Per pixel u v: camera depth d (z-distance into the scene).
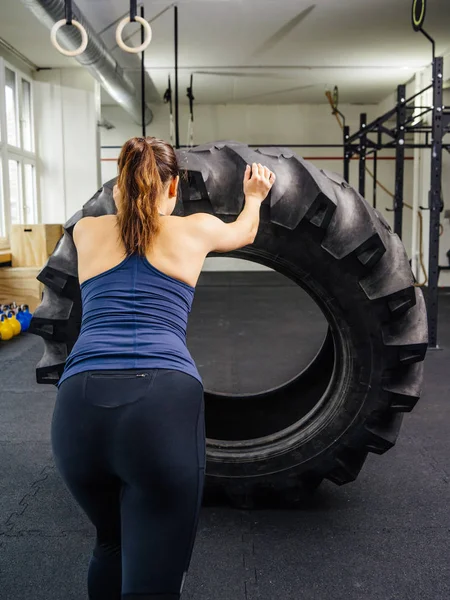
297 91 11.34
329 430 2.07
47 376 2.06
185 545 1.17
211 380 4.06
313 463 2.09
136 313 1.25
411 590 1.69
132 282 1.28
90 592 1.33
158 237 1.33
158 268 1.30
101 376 1.19
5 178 7.84
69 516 2.13
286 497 2.15
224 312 6.99
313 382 2.65
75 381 1.21
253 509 2.17
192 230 1.36
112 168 12.73
